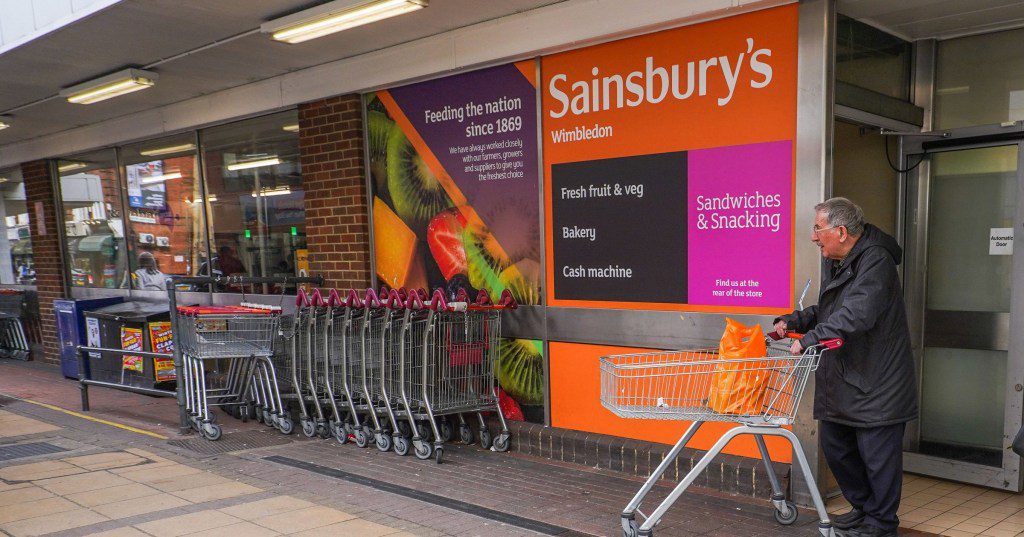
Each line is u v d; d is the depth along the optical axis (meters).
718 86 4.52
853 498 3.84
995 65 4.64
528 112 5.47
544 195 5.42
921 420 5.04
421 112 6.15
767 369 3.47
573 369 5.36
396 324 5.71
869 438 3.57
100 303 9.64
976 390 4.80
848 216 3.54
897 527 3.76
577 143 5.21
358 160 6.59
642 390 3.70
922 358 5.01
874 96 4.48
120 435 6.38
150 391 6.84
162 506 4.41
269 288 7.84
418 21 5.41
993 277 4.72
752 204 4.42
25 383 9.55
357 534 3.92
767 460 3.95
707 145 4.59
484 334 5.58
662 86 4.76
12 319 12.18
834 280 3.62
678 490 3.58
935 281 4.96
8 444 6.08
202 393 6.41
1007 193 4.63
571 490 4.64
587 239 5.21
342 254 6.81
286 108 7.20
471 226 5.91
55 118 8.98
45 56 6.07
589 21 4.92
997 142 4.54
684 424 4.82
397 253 6.46
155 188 9.17
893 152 4.95
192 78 7.09
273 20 5.30
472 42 5.57
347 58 6.43
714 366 3.66
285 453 5.71
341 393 6.16
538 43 5.19
